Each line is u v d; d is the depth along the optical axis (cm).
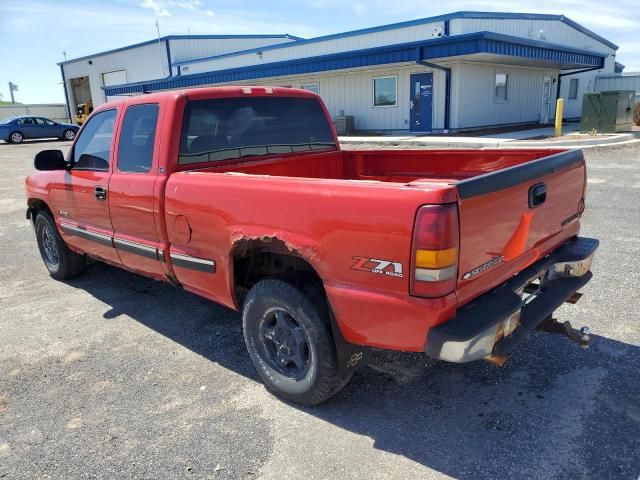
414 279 245
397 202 246
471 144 1518
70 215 494
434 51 1731
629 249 582
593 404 311
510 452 274
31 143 2984
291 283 302
